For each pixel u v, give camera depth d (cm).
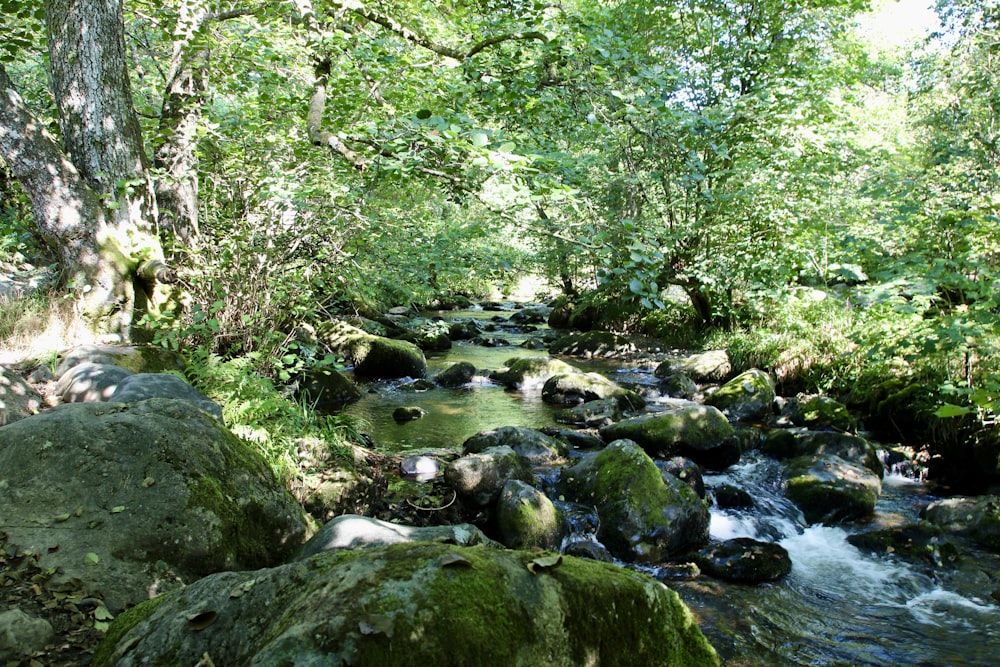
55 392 538
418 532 364
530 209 610
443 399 1034
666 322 1593
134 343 730
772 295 1094
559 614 198
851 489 638
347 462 576
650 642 216
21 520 296
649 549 536
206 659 185
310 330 961
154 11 873
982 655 410
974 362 766
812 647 418
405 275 820
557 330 1853
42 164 720
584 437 795
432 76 729
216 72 904
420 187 849
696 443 750
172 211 874
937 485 716
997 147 1112
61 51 750
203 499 330
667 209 1214
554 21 653
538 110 638
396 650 171
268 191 710
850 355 984
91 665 209
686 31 1226
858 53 1354
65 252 743
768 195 1110
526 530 526
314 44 672
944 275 647
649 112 586
